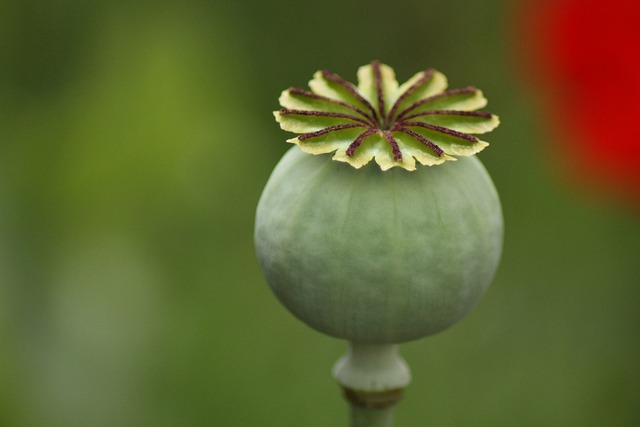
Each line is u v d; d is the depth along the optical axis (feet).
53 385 1.66
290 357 1.86
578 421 1.88
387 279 0.90
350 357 0.97
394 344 0.94
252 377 1.83
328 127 0.90
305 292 0.91
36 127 1.80
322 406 1.84
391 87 0.96
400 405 1.88
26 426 1.64
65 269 1.71
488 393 1.90
